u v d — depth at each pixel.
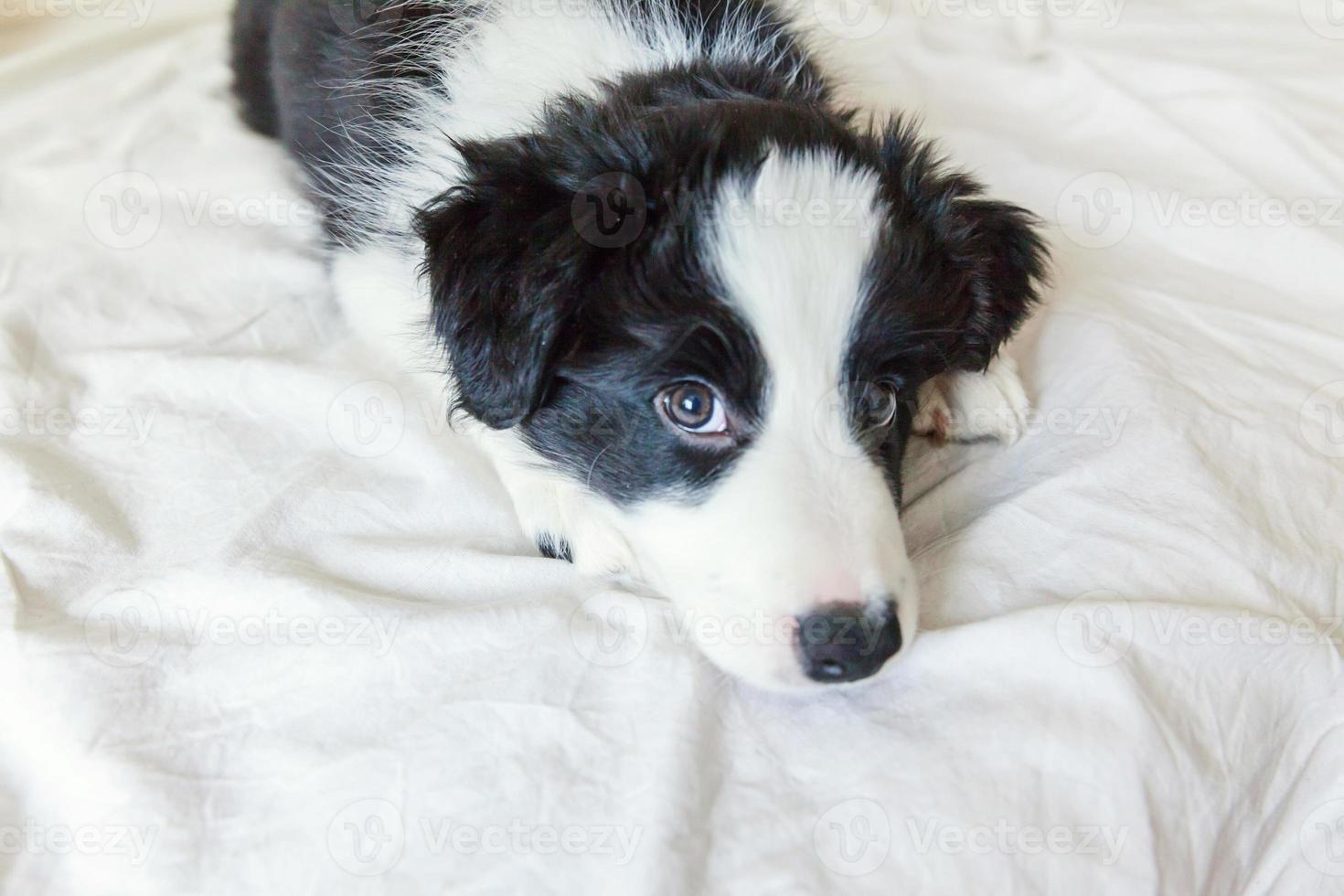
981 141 0.62
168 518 0.48
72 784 0.41
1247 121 0.62
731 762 0.41
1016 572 0.45
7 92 0.67
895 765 0.41
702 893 0.39
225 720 0.43
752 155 0.43
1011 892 0.39
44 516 0.47
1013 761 0.41
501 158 0.45
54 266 0.57
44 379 0.52
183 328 0.55
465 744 0.41
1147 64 0.65
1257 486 0.47
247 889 0.40
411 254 0.50
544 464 0.46
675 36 0.50
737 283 0.42
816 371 0.42
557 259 0.42
